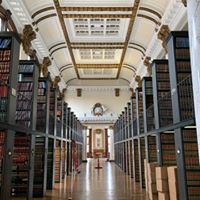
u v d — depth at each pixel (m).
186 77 4.62
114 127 21.45
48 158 7.91
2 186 4.04
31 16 9.10
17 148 5.95
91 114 19.83
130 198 6.32
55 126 8.27
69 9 9.41
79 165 18.14
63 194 6.89
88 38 12.35
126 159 12.66
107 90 20.25
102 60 15.87
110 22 10.98
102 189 7.74
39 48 11.58
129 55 14.90
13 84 4.53
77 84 20.06
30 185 5.63
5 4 7.50
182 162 4.47
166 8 8.88
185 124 4.20
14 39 4.61
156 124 6.22
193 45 2.60
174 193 4.77
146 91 7.70
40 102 7.09
